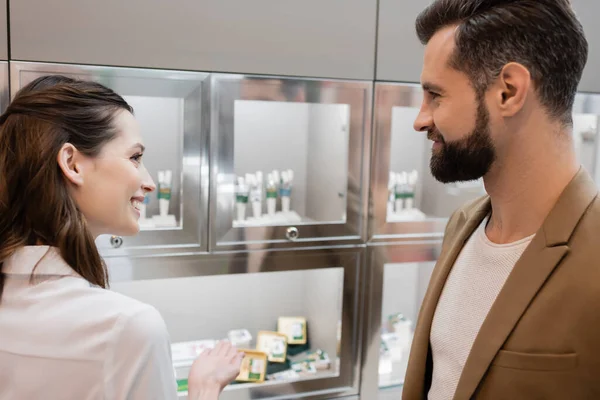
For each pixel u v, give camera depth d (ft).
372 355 6.28
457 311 2.97
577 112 6.48
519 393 2.43
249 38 5.25
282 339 7.06
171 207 5.85
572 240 2.43
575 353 2.31
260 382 6.20
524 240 2.66
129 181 2.67
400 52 5.80
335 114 6.01
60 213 2.47
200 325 7.06
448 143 2.66
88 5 4.73
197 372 3.29
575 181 2.53
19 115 2.51
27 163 2.45
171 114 5.78
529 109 2.46
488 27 2.42
